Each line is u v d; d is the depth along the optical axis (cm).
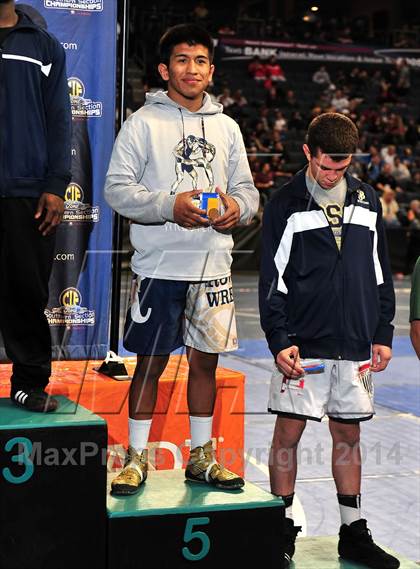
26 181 244
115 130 343
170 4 2514
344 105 2273
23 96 242
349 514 278
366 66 2473
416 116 2350
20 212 244
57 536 224
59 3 333
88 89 339
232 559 237
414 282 282
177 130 262
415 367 677
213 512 235
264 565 240
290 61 2405
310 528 331
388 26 2891
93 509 226
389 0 2873
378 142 2062
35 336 250
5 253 247
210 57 265
